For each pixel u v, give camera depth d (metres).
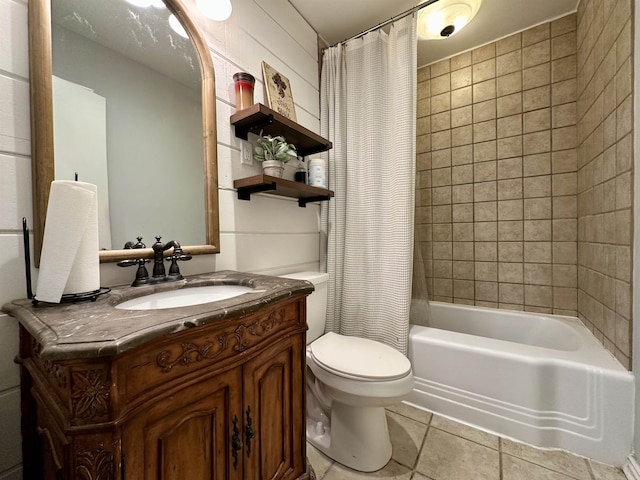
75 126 0.77
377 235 1.62
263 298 0.71
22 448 0.67
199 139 1.08
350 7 1.59
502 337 1.83
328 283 1.67
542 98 1.76
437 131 2.15
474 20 1.73
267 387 0.78
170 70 1.00
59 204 0.61
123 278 0.87
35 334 0.47
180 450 0.57
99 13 0.83
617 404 1.05
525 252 1.84
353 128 1.67
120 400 0.46
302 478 0.91
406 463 1.09
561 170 1.71
